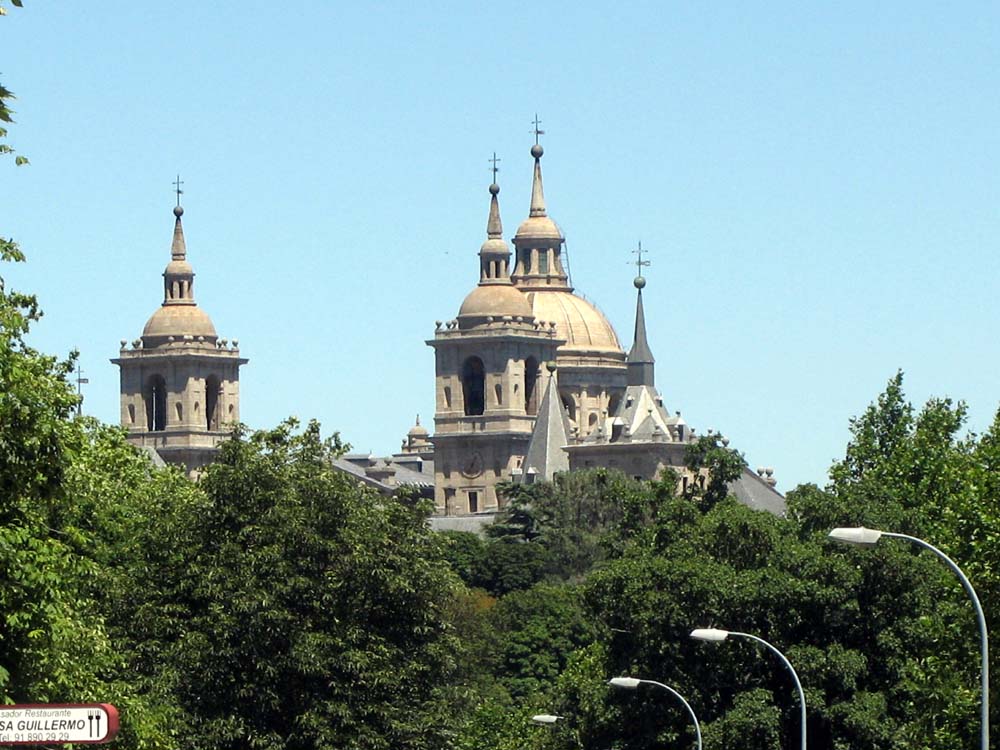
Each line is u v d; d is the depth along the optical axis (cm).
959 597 17775
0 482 11562
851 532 12862
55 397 12462
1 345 11588
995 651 17275
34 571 11569
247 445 19650
